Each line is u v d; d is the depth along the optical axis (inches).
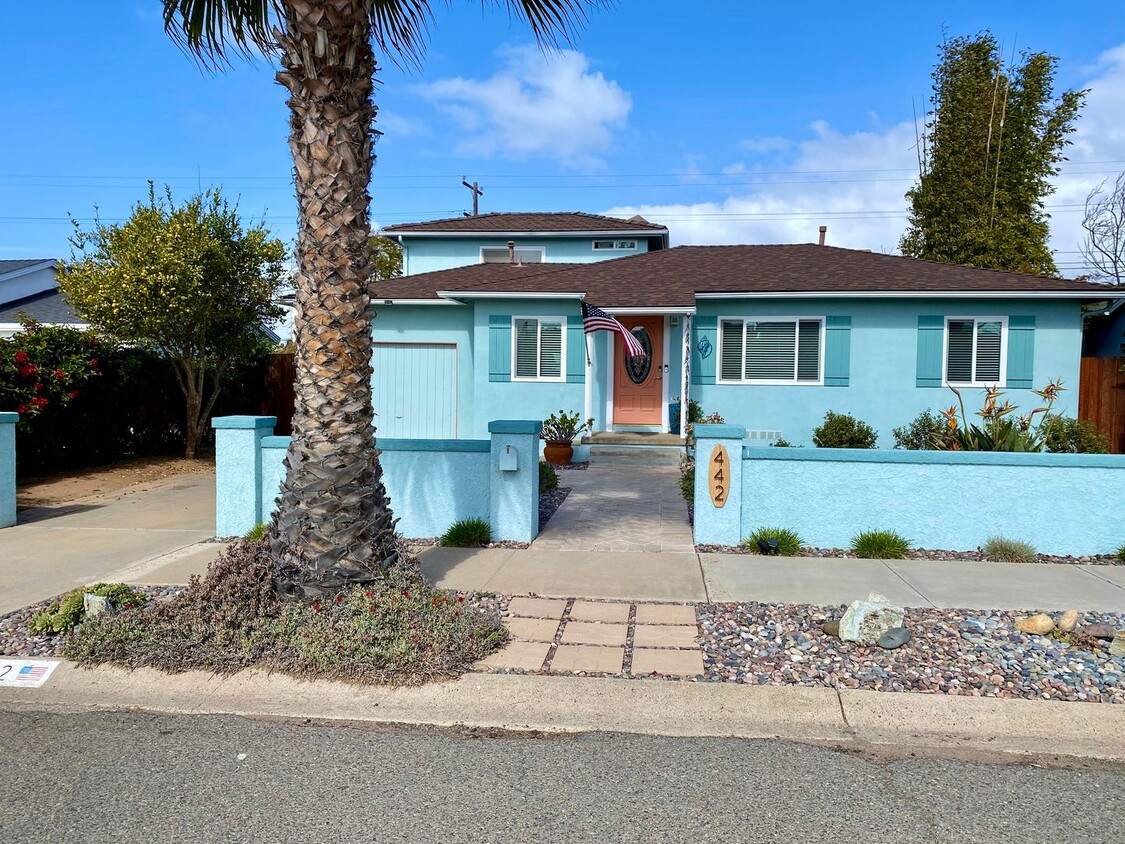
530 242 832.3
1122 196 930.1
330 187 219.9
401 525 346.0
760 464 324.5
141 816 138.8
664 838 131.6
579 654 209.8
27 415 482.3
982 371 568.7
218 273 582.2
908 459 316.2
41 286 914.1
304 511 222.8
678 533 350.0
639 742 168.7
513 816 138.7
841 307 577.6
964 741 168.9
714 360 596.4
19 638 223.6
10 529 372.5
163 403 641.0
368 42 228.1
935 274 590.9
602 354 620.1
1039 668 197.6
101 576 287.1
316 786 149.6
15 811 140.5
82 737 171.8
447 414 674.8
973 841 131.2
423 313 673.6
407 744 167.9
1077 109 1038.4
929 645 212.7
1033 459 310.0
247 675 196.4
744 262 666.2
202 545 336.8
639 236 813.9
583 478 505.7
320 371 223.1
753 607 246.7
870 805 142.6
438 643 201.5
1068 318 555.8
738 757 161.6
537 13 250.4
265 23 254.1
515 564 296.7
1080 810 141.2
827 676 195.0
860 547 310.5
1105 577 278.1
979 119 1018.1
